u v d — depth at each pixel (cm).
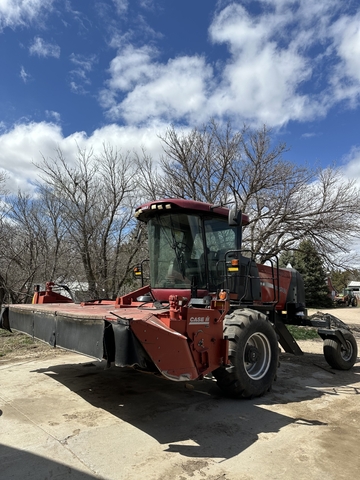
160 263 596
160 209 574
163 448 344
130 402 470
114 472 299
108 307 536
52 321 467
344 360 714
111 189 1319
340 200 1340
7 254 1189
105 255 1286
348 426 414
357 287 5125
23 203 1276
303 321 761
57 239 1263
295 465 320
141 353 351
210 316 443
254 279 646
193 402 479
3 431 372
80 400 471
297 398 515
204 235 567
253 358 510
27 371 604
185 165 1475
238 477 297
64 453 329
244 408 462
